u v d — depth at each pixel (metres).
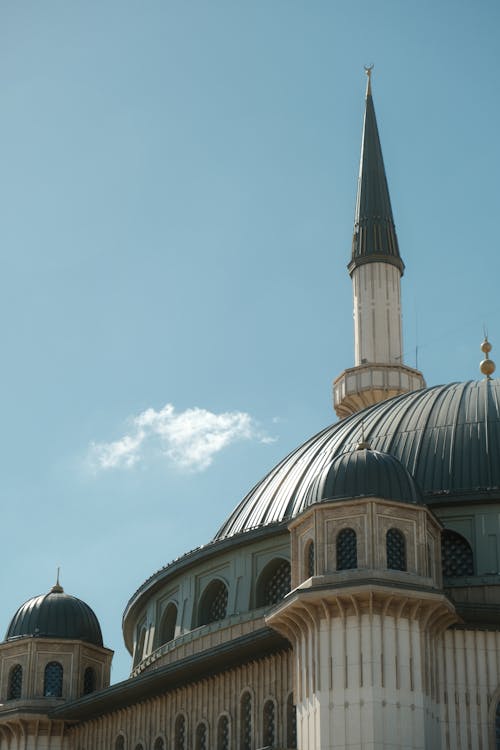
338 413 85.88
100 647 74.62
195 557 65.75
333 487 52.59
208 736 59.84
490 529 57.22
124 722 67.19
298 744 50.12
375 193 93.06
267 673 57.09
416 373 85.25
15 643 73.62
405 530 51.66
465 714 51.47
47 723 71.25
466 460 60.03
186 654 64.19
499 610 52.75
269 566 61.97
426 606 49.91
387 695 48.41
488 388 64.81
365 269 89.88
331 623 49.81
